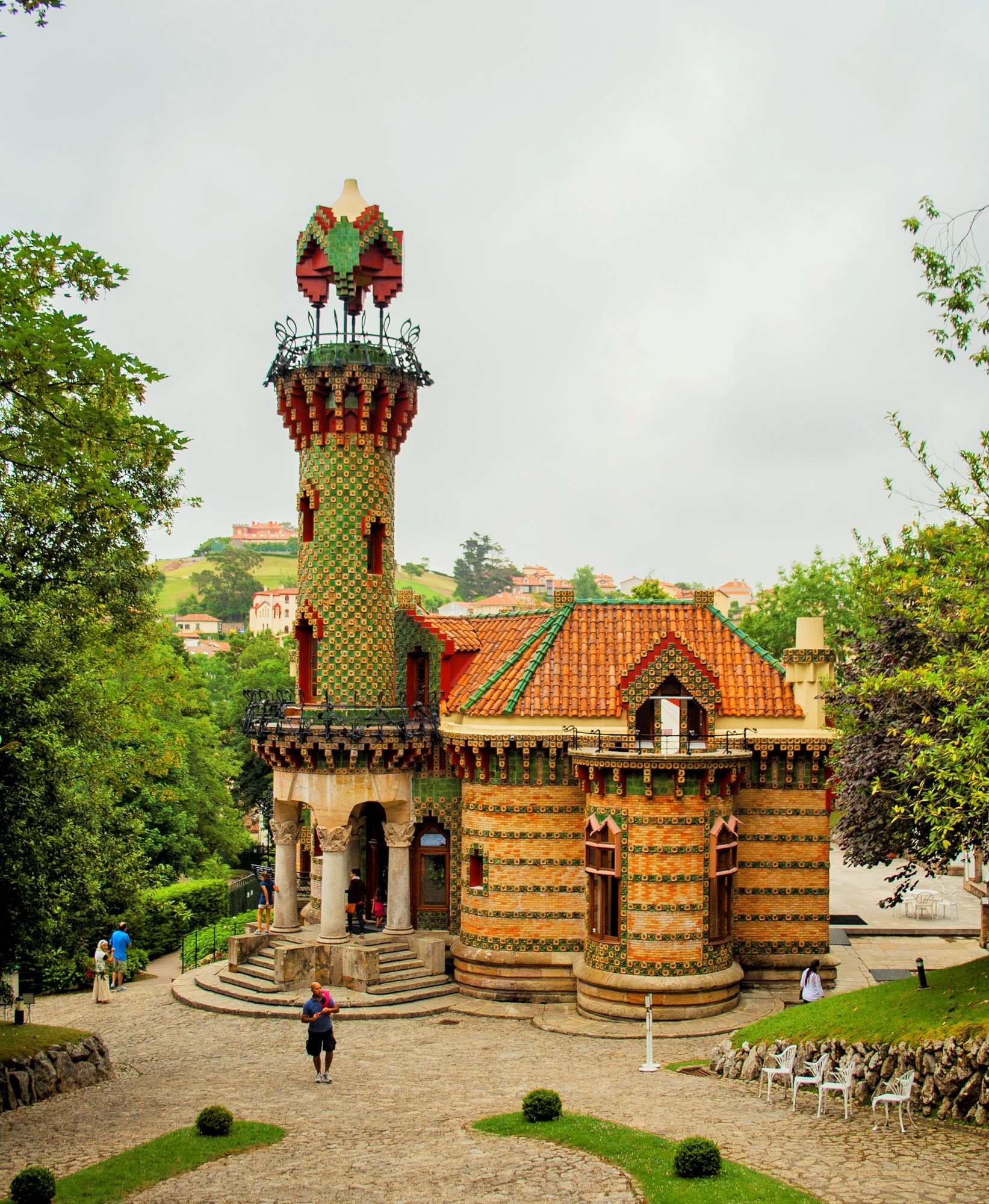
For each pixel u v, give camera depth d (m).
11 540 39.75
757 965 41.78
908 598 29.73
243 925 53.47
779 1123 25.14
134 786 58.75
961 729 26.55
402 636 46.97
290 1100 29.06
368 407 43.91
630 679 40.12
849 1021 29.27
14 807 29.14
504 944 41.38
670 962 38.38
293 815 45.00
